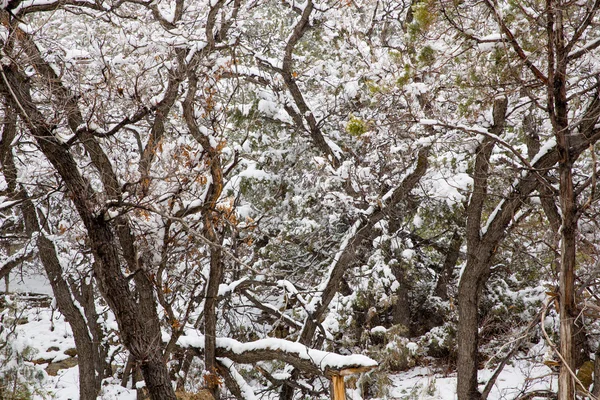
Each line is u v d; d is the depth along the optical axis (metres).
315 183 13.38
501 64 6.36
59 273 9.99
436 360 15.45
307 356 8.08
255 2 9.99
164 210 7.11
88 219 6.64
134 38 7.98
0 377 9.47
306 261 15.48
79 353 9.91
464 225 14.26
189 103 7.08
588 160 10.48
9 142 8.86
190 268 8.98
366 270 14.43
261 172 14.30
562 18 5.84
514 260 14.02
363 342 14.36
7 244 11.45
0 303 14.51
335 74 13.98
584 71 7.00
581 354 10.52
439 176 12.56
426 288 17.33
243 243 9.85
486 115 9.14
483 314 14.70
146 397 10.29
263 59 12.67
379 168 11.73
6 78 5.69
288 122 13.69
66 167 6.55
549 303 5.92
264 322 14.91
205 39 8.41
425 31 6.61
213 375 8.86
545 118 9.30
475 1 6.32
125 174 7.27
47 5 7.01
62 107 6.57
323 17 12.29
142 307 7.67
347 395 10.96
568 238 5.92
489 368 12.74
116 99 7.07
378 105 9.23
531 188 9.14
